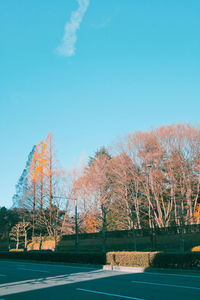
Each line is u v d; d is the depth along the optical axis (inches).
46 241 1638.8
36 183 1579.7
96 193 1392.7
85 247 1472.7
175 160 1216.8
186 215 1314.0
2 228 2333.9
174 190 1206.9
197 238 1135.0
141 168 1364.4
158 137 1318.9
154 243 1155.3
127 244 1336.1
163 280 476.7
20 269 789.9
